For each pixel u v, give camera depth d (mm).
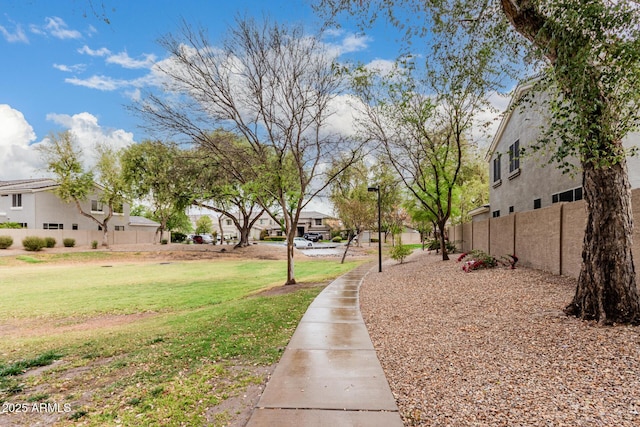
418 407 3316
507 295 7453
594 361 3885
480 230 16562
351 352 5020
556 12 4410
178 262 27641
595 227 5152
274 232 71875
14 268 23375
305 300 9211
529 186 14172
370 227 30125
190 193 28344
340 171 12969
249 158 12695
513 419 2951
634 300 4914
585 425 2789
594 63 4461
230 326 6871
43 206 32344
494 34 6984
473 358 4367
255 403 3582
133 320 9398
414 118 14164
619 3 3930
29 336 8008
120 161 32281
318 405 3432
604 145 4707
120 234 37562
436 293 8789
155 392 4000
